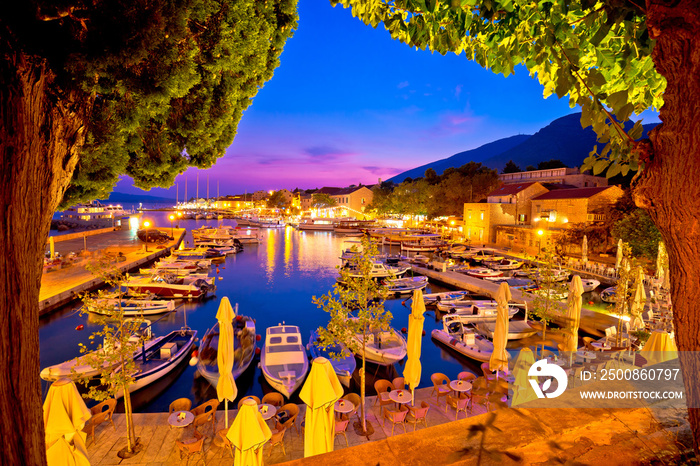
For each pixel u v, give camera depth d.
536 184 56.47
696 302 1.59
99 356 11.03
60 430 6.93
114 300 27.70
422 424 12.34
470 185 72.69
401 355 18.14
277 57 9.34
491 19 2.95
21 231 3.06
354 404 12.70
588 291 31.75
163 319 27.47
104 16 3.45
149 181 8.61
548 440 1.87
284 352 17.22
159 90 4.80
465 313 26.08
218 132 8.24
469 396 12.95
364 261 13.39
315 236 83.25
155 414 13.04
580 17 2.54
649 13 1.63
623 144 2.21
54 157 3.64
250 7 6.74
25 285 3.08
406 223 96.38
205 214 157.00
